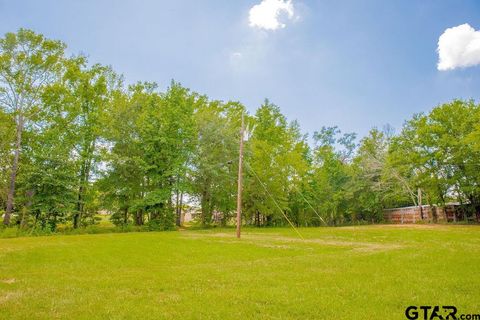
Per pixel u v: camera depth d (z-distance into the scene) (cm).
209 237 2372
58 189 3002
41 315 630
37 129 3428
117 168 3478
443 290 799
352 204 5341
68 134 3497
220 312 650
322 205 5019
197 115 3972
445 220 4362
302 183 4653
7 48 3091
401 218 5172
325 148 6066
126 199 3584
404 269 1053
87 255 1448
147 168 3450
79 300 725
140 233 2845
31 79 3216
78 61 3550
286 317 629
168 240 2086
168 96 3841
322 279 923
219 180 3888
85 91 3569
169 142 3669
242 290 805
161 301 719
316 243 1981
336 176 5678
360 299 731
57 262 1280
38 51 3194
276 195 4216
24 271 1095
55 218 3142
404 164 4356
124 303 704
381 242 2012
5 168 3303
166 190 3544
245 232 3034
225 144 3919
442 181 4034
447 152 4009
